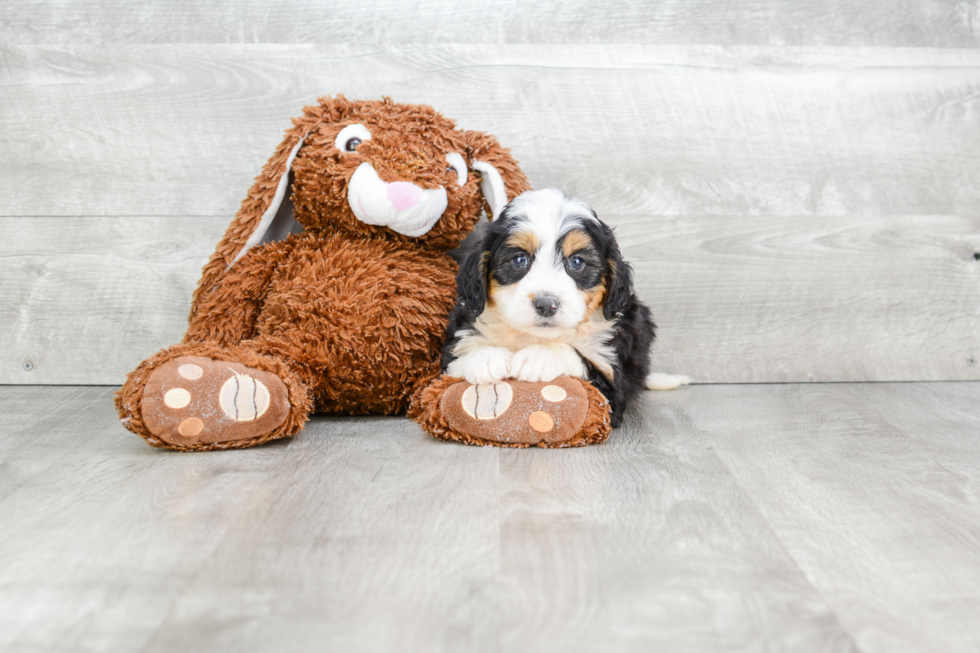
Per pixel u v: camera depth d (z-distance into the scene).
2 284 2.17
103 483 1.32
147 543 1.08
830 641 0.86
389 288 1.74
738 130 2.22
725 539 1.12
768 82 2.22
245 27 2.13
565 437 1.55
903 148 2.26
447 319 1.81
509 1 2.16
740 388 2.22
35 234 2.17
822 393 2.15
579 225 1.61
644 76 2.20
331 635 0.86
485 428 1.54
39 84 2.12
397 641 0.85
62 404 1.94
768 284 2.27
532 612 0.91
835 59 2.22
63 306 2.19
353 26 2.15
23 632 0.86
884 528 1.17
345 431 1.69
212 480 1.34
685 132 2.21
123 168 2.16
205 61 2.14
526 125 2.19
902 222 2.27
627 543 1.10
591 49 2.18
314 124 1.81
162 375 1.47
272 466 1.42
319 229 1.85
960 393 2.15
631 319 1.80
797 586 0.98
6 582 0.97
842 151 2.25
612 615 0.90
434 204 1.72
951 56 2.24
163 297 2.20
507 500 1.26
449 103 2.18
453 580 0.98
